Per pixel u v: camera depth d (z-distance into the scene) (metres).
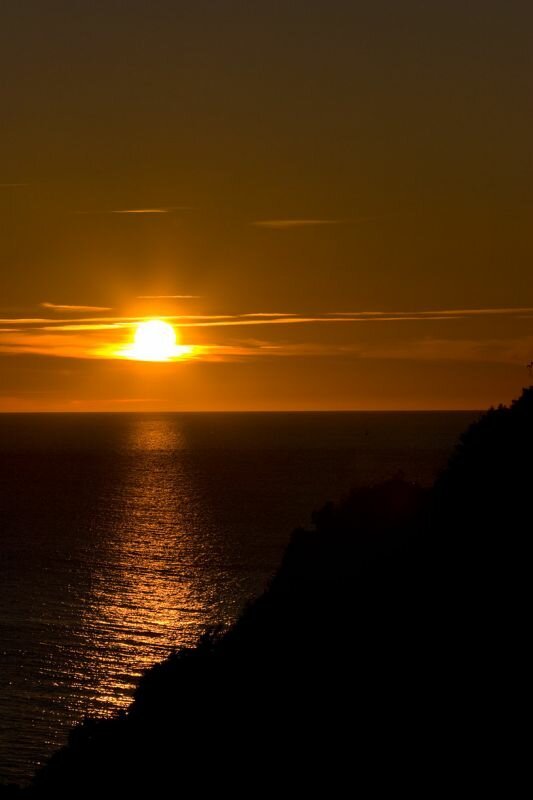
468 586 36.00
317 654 38.31
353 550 48.94
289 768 32.41
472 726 29.05
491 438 45.50
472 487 42.66
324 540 52.19
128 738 40.56
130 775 38.09
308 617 42.06
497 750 27.70
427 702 31.16
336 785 29.98
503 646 31.73
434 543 40.38
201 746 37.12
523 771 26.53
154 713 41.75
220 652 44.47
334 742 32.12
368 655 35.69
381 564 42.97
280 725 35.00
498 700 29.53
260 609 47.44
